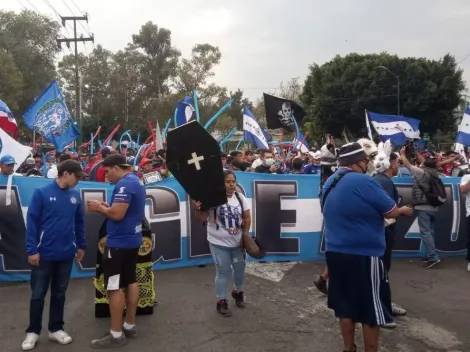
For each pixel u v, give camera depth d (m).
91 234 6.35
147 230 5.06
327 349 4.30
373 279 3.64
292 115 12.34
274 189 7.22
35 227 4.23
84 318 4.96
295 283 6.21
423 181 6.86
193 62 60.00
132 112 64.38
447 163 12.06
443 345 4.43
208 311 5.18
